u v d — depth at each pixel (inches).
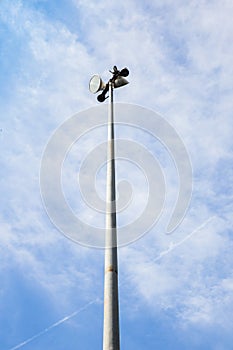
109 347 270.8
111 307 291.1
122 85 522.3
